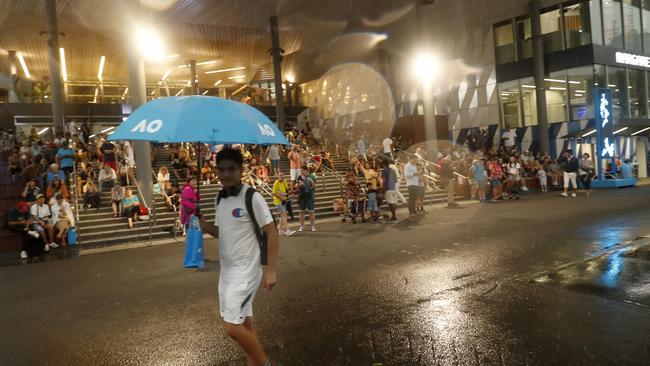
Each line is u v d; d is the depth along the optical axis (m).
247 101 25.59
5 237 11.40
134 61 16.06
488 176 19.05
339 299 5.75
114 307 6.02
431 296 5.64
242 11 22.84
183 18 22.47
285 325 4.87
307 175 12.50
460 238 9.76
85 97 32.78
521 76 28.45
